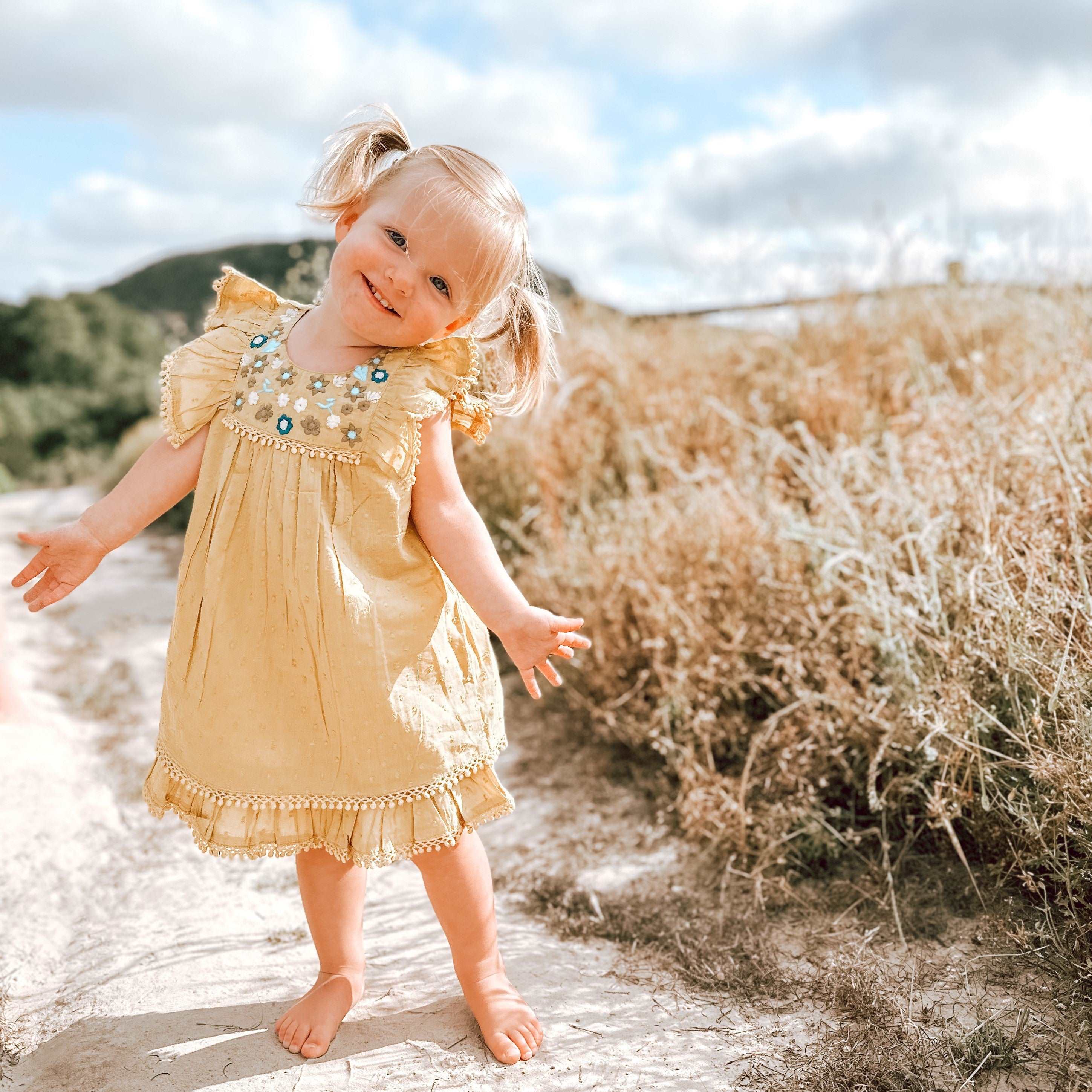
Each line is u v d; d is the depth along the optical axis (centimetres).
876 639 260
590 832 274
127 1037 182
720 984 201
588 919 230
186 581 173
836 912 225
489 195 168
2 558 588
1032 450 272
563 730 336
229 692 169
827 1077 169
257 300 190
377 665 167
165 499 177
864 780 251
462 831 176
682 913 230
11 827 273
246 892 246
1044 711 216
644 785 294
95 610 486
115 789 304
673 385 482
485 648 188
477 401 184
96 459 2833
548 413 437
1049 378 348
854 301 483
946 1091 165
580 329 524
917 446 316
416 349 177
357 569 168
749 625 296
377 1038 183
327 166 181
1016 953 194
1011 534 246
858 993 189
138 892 246
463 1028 186
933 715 229
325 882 188
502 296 195
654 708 309
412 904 238
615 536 362
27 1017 196
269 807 169
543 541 405
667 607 309
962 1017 183
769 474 351
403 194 167
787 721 263
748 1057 177
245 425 171
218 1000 195
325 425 168
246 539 169
